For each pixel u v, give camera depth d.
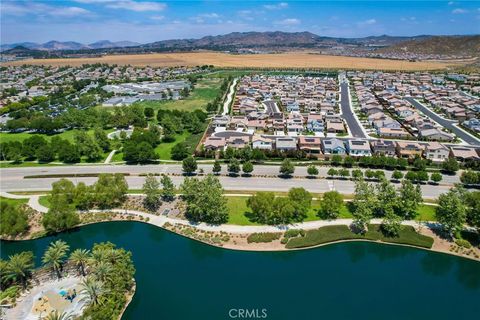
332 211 104.94
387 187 107.56
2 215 99.12
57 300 75.06
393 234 100.38
